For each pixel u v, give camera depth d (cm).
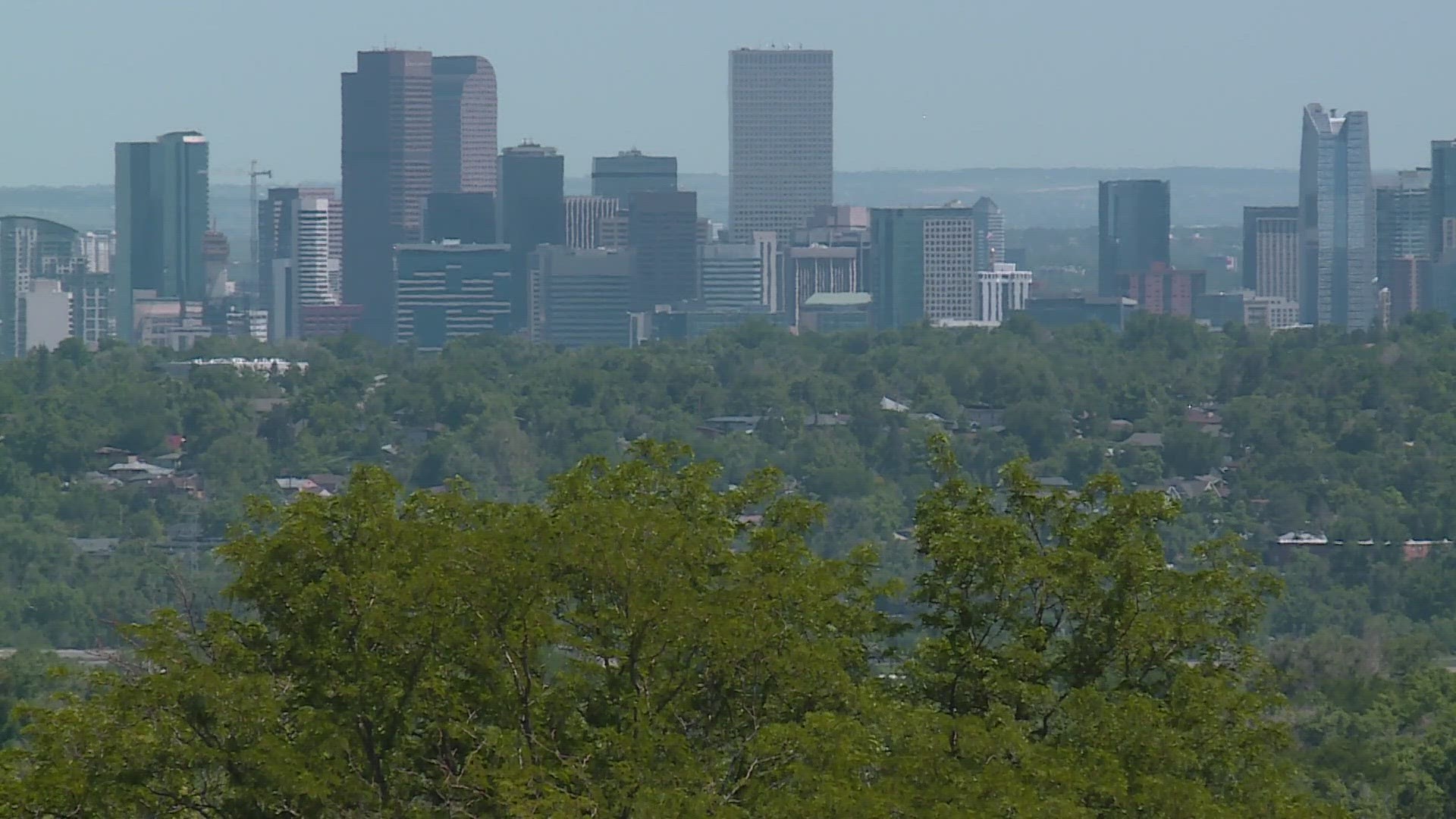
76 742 11288
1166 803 11375
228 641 11938
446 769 11850
